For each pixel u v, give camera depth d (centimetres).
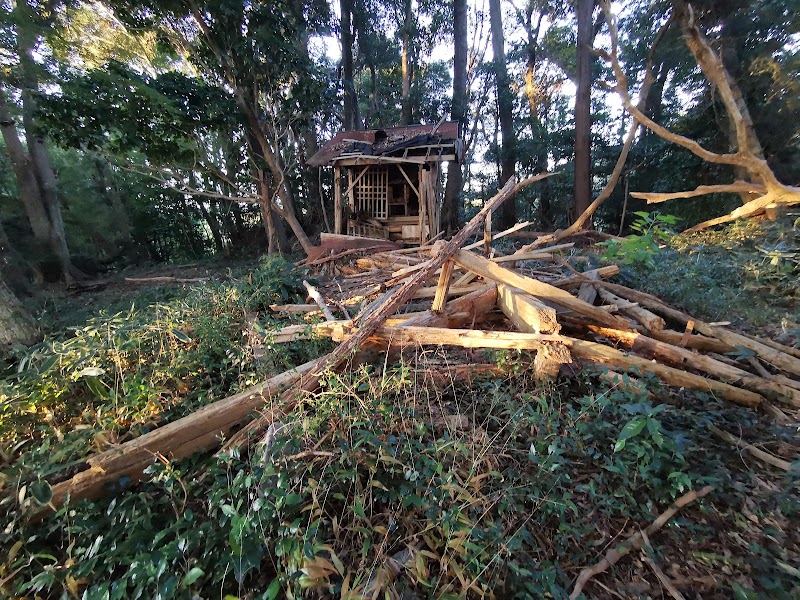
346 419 244
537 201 1806
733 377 306
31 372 324
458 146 1170
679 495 226
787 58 766
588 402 266
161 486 234
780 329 381
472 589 176
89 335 350
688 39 269
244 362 339
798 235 543
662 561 196
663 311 428
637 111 287
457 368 329
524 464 248
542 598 174
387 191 1182
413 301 526
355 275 725
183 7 841
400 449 238
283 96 1014
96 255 1588
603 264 561
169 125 892
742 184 298
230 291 493
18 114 981
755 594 174
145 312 495
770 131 819
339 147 1172
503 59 1698
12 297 458
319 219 1631
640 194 339
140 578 170
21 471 228
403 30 1783
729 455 253
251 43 877
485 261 401
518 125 1683
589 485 224
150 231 1770
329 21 1132
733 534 206
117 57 1025
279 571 167
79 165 1514
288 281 581
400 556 191
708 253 608
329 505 214
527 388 314
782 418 278
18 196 1338
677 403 292
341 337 367
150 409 292
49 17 879
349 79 1719
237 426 283
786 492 220
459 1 1616
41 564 197
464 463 238
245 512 202
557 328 329
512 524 211
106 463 236
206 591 178
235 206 1650
